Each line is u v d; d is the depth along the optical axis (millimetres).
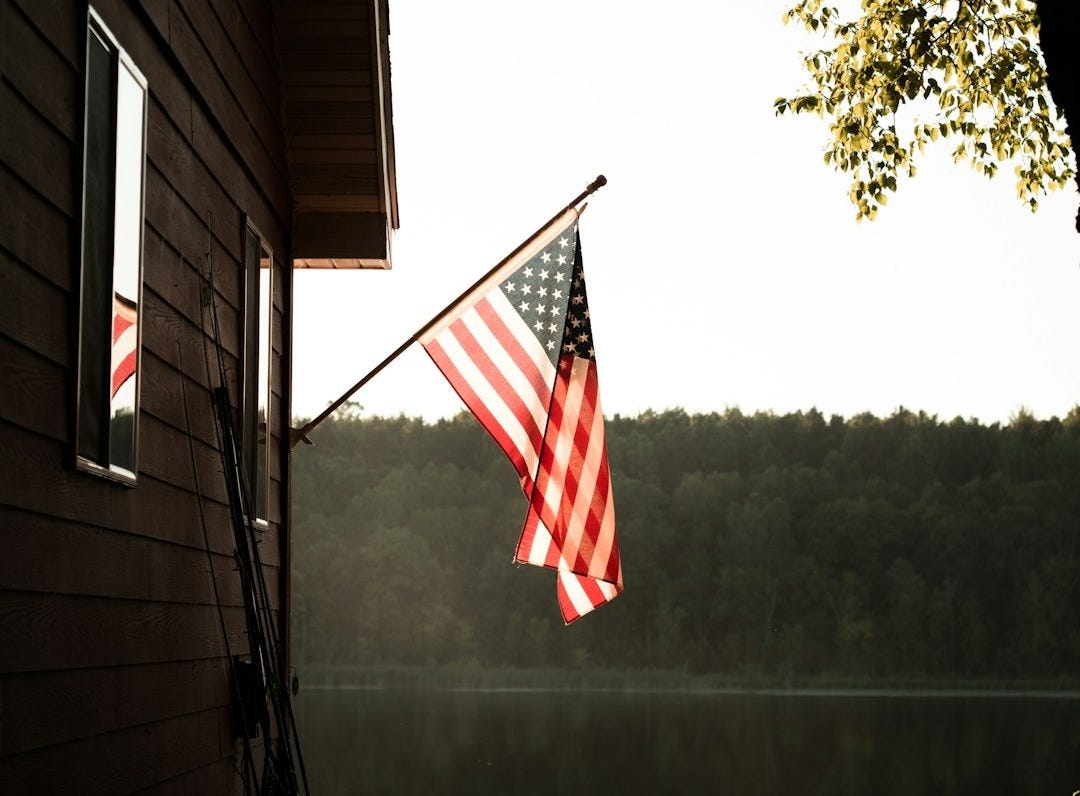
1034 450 99062
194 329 5566
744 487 96938
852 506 91312
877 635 88000
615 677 88938
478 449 105062
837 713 65438
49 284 3789
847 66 8789
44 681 3729
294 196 8148
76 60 4020
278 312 7816
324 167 8070
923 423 102250
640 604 91312
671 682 88000
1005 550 89000
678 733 54406
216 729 5789
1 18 3441
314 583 91375
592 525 7738
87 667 4090
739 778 42406
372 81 7793
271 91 7512
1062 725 59000
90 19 4168
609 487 7777
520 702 72438
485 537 94188
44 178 3748
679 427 106688
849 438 103000
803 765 45250
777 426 106438
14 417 3510
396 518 95438
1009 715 64438
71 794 3936
